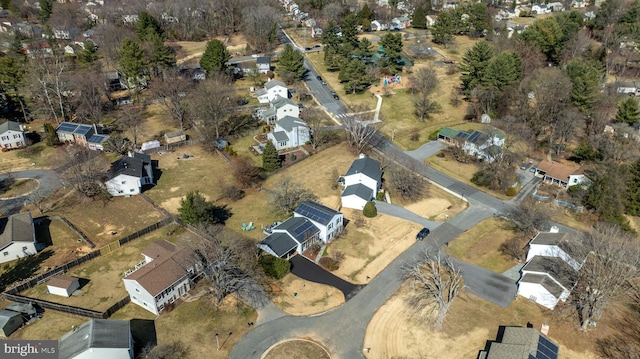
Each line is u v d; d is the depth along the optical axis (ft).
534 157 307.58
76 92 364.58
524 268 192.44
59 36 530.68
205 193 264.93
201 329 172.65
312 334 171.42
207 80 381.40
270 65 474.49
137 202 256.11
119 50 393.09
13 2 652.07
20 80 358.02
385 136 340.80
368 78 411.75
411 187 263.29
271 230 223.30
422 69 425.69
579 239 207.62
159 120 361.71
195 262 193.26
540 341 156.35
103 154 309.42
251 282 195.83
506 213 247.50
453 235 228.84
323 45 533.14
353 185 258.37
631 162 268.62
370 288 193.67
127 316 177.78
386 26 591.78
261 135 337.52
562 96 322.34
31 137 329.72
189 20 556.92
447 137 328.08
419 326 173.88
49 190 266.77
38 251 216.33
